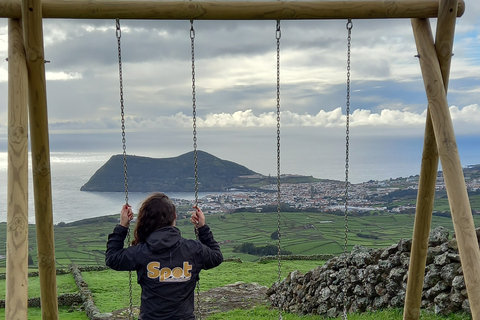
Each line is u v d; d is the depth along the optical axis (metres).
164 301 4.17
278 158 5.95
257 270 24.28
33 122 5.21
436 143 5.89
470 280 4.80
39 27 4.99
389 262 9.36
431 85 5.61
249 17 5.53
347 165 5.93
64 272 25.67
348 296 10.18
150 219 4.34
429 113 5.89
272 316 11.37
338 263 10.86
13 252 4.61
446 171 5.29
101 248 80.12
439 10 5.53
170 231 4.30
